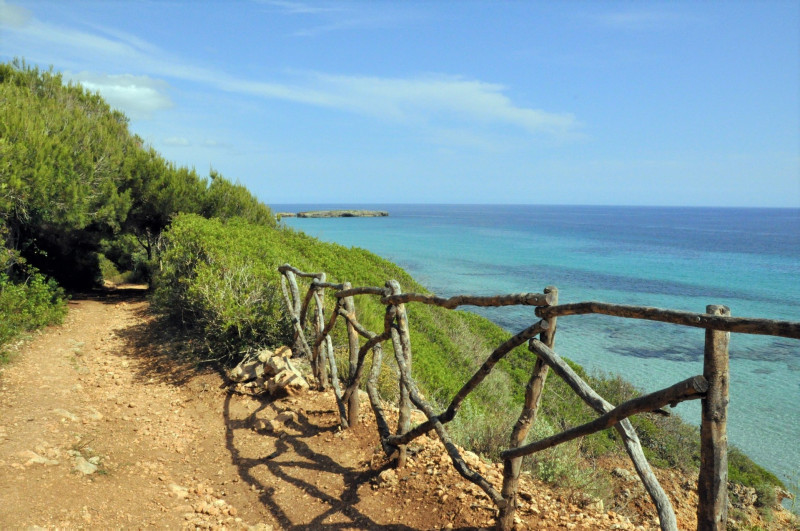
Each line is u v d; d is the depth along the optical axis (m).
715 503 2.22
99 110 19.59
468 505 3.89
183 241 11.87
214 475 4.78
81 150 14.68
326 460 4.98
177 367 8.09
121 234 17.83
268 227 19.33
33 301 10.55
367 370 7.30
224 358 8.12
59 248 17.03
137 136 19.50
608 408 2.65
